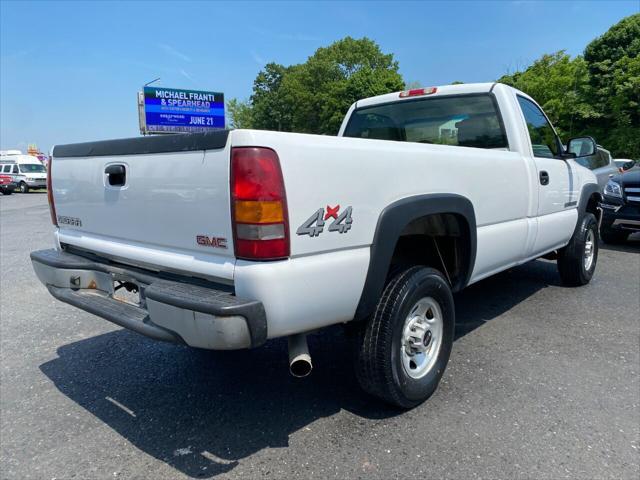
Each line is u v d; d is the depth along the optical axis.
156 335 2.37
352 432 2.73
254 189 2.08
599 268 6.71
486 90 4.27
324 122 51.19
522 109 4.39
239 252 2.16
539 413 2.89
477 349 3.84
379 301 2.70
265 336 2.15
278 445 2.62
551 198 4.55
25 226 12.97
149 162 2.57
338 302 2.41
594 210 5.92
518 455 2.49
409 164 2.73
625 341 4.00
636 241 8.98
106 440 2.72
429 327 3.03
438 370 3.07
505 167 3.71
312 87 59.81
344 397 3.14
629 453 2.51
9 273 6.98
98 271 3.06
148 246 2.69
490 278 6.07
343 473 2.38
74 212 3.26
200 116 34.78
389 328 2.66
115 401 3.16
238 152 2.10
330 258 2.33
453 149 3.19
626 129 27.27
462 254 3.32
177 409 3.04
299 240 2.19
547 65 29.98
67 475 2.42
